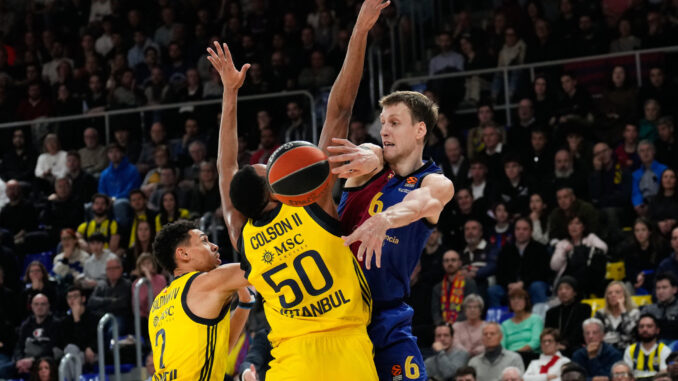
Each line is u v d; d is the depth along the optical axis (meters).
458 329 9.85
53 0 18.67
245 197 3.91
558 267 10.62
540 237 11.18
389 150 4.17
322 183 3.58
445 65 14.73
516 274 10.72
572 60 13.31
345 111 4.20
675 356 8.42
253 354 8.77
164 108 15.16
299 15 16.61
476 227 11.21
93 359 10.72
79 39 17.86
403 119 4.15
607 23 14.55
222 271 4.57
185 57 16.39
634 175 11.72
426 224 4.11
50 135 15.18
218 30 16.69
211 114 15.05
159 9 17.62
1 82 16.97
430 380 8.84
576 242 10.71
